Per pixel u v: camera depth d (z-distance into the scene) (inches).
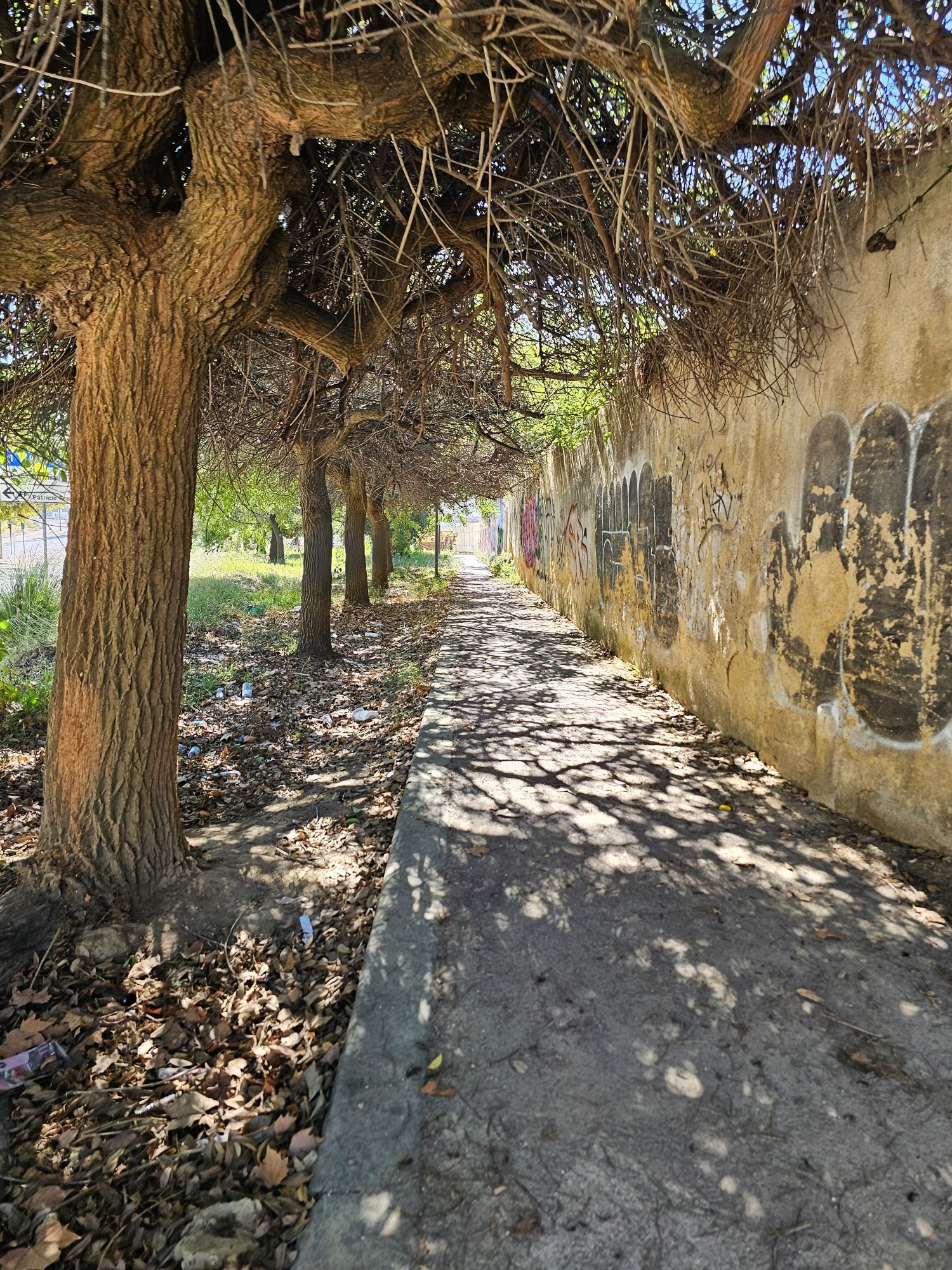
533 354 231.6
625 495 332.8
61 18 69.7
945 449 126.2
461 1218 68.8
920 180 128.0
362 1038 93.2
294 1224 69.4
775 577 182.9
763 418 186.2
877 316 140.0
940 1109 80.6
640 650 318.7
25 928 113.7
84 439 117.6
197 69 96.3
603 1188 71.6
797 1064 87.5
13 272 103.3
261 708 292.5
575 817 164.4
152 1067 91.7
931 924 116.6
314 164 138.1
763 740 194.4
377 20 103.1
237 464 277.3
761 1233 66.9
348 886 136.1
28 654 342.0
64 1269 66.2
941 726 132.3
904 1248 65.4
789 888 129.5
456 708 265.6
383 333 155.8
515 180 123.0
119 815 124.1
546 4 78.6
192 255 108.8
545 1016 96.9
